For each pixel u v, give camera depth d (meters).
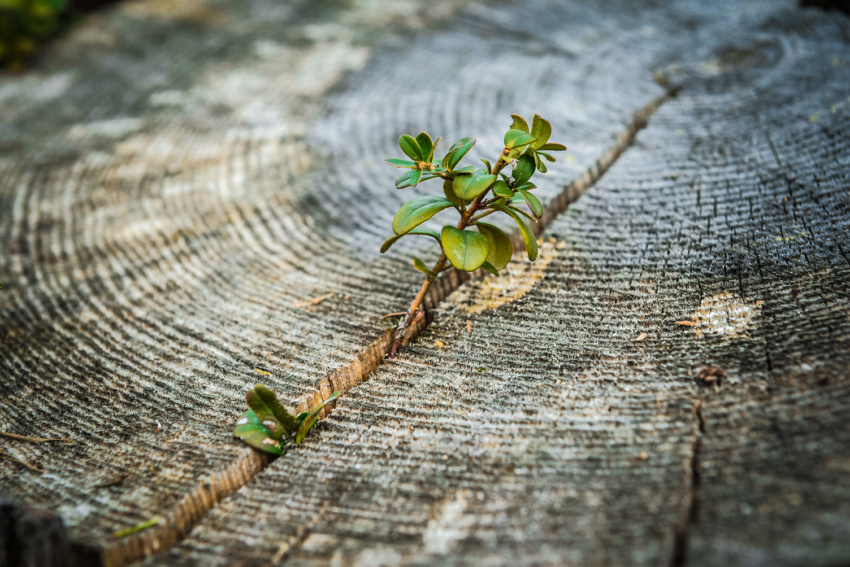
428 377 0.52
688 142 0.60
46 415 0.52
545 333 0.53
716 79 0.64
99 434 0.52
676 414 0.49
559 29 0.81
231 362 0.54
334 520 0.48
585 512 0.47
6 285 0.59
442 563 0.46
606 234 0.56
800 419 0.48
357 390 0.52
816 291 0.52
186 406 0.52
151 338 0.55
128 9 1.06
